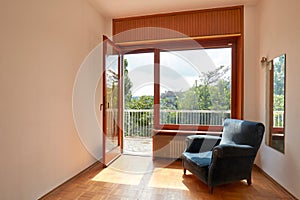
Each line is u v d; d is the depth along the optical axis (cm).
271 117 257
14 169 173
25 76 184
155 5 308
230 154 214
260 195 214
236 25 308
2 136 162
